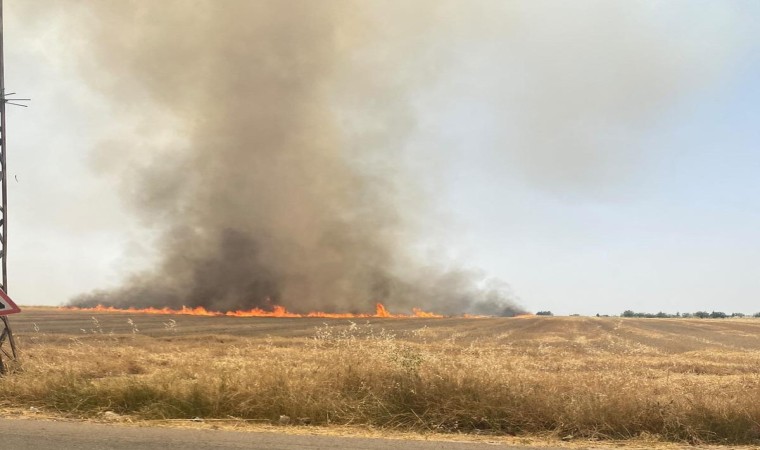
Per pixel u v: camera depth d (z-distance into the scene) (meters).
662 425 7.58
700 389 9.84
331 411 7.92
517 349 28.89
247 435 6.75
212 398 8.10
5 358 13.72
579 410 7.69
